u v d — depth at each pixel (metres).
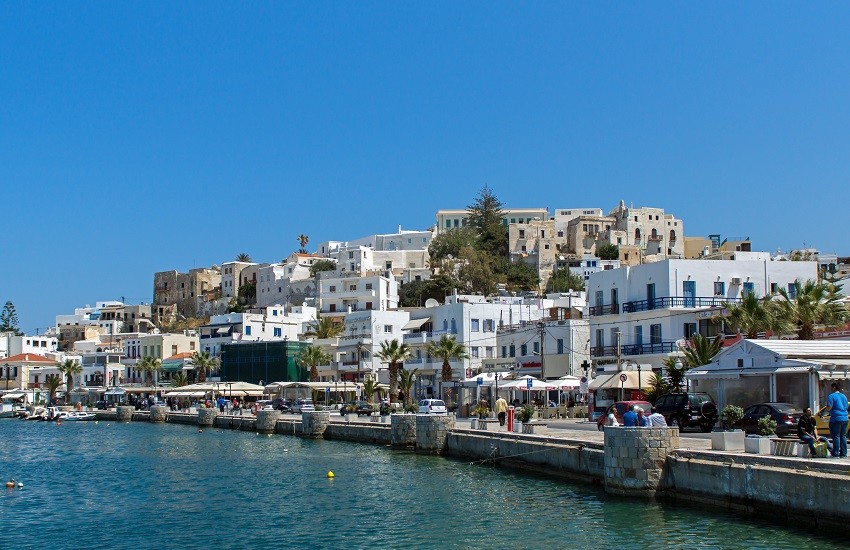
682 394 53.91
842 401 32.34
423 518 38.12
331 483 50.22
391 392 104.69
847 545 28.12
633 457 38.19
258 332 162.38
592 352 85.25
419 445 63.78
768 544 29.00
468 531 34.97
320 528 37.28
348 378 130.38
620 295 83.94
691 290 77.88
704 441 44.06
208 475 56.59
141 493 49.62
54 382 161.75
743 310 60.91
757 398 54.00
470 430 60.31
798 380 50.44
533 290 192.38
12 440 91.75
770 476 31.77
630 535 32.16
